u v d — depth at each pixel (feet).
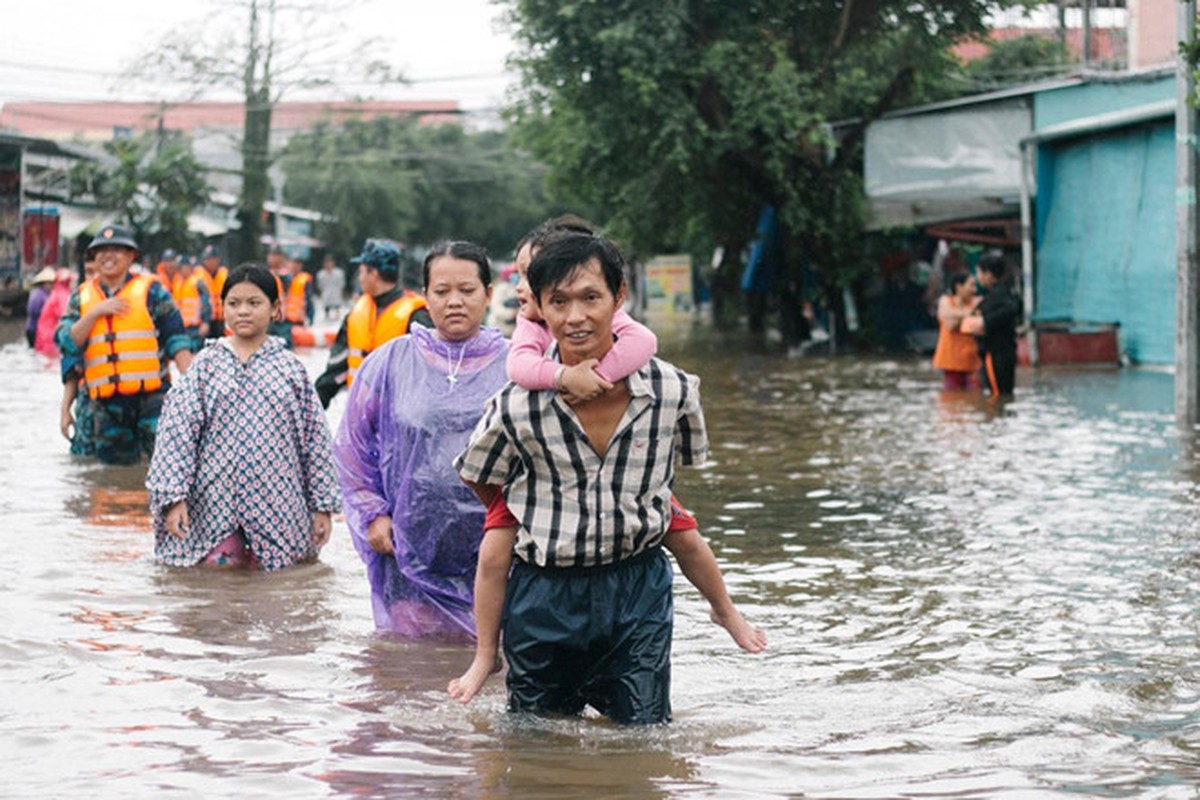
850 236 92.22
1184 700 17.67
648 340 15.20
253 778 14.48
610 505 15.37
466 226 260.62
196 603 22.63
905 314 95.14
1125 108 74.02
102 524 29.50
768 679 18.79
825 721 16.78
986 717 16.96
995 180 83.56
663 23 85.46
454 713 16.85
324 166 237.66
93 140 260.62
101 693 17.61
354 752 15.38
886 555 26.99
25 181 145.38
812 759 15.28
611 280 14.98
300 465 25.71
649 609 15.96
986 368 57.52
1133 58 72.84
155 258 144.56
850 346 94.89
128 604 22.47
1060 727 16.57
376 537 20.80
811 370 74.69
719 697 17.84
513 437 15.30
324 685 18.16
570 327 14.89
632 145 93.81
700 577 16.51
